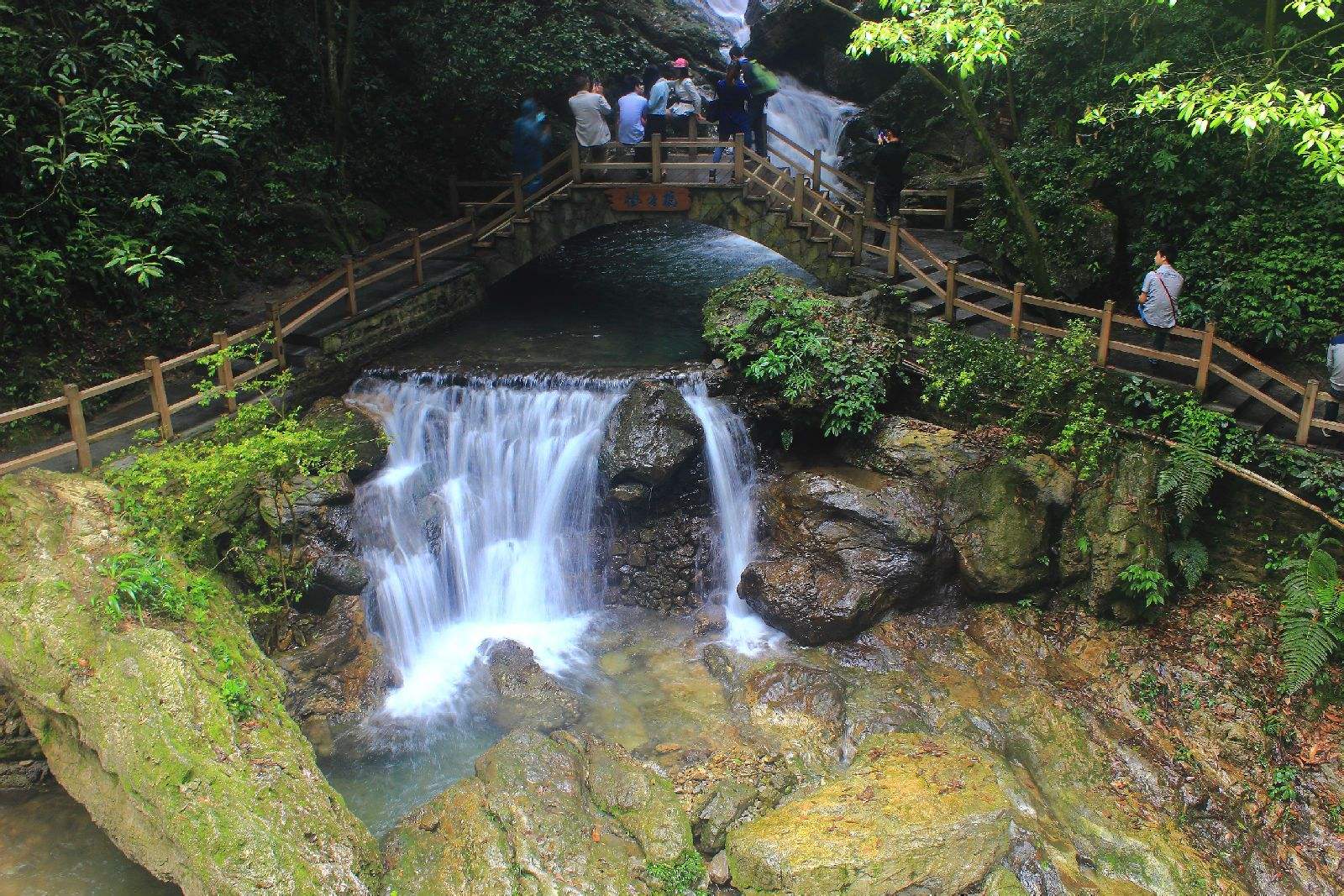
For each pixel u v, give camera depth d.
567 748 8.84
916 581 10.69
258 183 14.81
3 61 11.26
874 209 16.00
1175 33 13.30
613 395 11.86
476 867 7.46
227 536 9.72
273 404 11.28
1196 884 8.14
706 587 11.63
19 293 11.07
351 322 12.44
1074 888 7.98
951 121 18.11
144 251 12.62
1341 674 9.41
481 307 15.13
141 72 12.02
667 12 22.78
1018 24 15.07
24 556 7.86
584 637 11.08
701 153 17.33
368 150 17.05
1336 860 8.34
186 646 7.55
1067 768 9.12
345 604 10.14
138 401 11.44
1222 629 10.07
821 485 11.11
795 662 10.35
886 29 10.84
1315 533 9.73
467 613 11.51
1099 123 12.49
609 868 7.68
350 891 6.71
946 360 11.92
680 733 9.47
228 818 6.53
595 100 15.22
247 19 15.48
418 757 9.16
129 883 7.60
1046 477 10.79
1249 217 11.64
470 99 16.83
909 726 9.48
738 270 17.12
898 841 7.71
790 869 7.55
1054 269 13.12
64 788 8.26
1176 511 10.41
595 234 19.52
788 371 11.74
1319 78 10.56
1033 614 10.69
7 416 8.65
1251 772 9.00
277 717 7.74
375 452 11.30
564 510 11.80
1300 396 11.07
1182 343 12.04
